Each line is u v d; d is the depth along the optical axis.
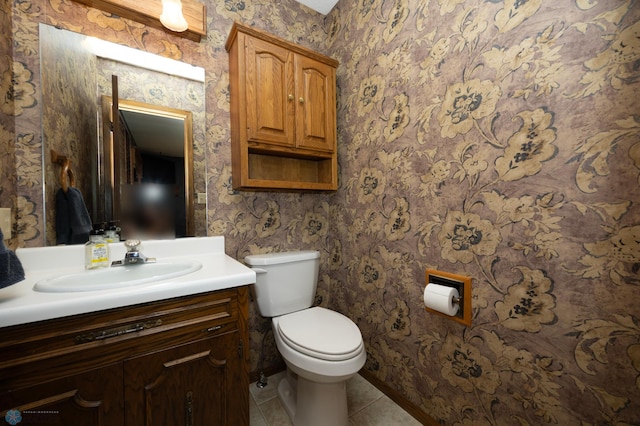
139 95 1.21
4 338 0.60
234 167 1.38
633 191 0.63
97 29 1.13
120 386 0.71
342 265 1.66
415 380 1.20
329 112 1.52
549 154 0.76
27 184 0.99
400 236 1.26
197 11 1.28
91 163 1.12
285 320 1.25
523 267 0.83
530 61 0.79
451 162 1.02
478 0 0.92
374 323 1.42
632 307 0.63
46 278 0.86
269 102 1.32
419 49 1.14
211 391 0.85
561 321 0.75
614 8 0.64
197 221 1.34
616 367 0.66
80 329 0.67
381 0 1.33
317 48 1.73
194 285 0.81
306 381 1.12
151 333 0.75
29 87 0.99
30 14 1.00
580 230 0.71
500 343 0.89
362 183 1.49
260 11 1.52
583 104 0.70
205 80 1.36
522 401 0.84
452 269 1.03
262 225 1.53
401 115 1.23
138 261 1.03
